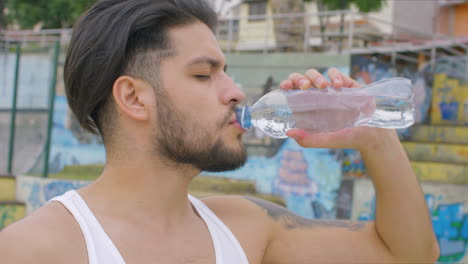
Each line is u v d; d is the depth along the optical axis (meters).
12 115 9.36
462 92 12.63
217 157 1.25
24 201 8.93
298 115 1.72
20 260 1.02
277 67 9.00
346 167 9.42
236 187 8.79
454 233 7.93
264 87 9.05
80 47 1.26
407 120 1.69
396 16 13.87
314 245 1.51
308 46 10.79
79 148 9.66
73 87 1.29
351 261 1.49
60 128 9.76
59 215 1.14
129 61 1.24
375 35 12.16
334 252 1.50
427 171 9.20
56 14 17.22
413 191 1.50
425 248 1.49
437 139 11.80
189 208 1.35
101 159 9.56
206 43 1.28
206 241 1.31
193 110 1.23
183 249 1.25
